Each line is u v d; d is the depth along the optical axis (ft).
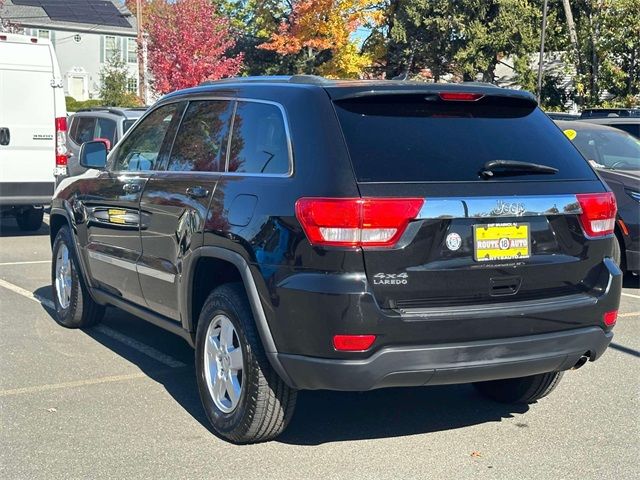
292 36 115.65
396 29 115.85
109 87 144.77
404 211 13.60
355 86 15.06
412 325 13.57
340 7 112.68
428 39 117.08
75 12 182.60
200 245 16.20
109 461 14.93
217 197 16.05
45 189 40.52
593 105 100.48
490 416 17.66
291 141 14.82
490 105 16.11
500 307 14.26
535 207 14.67
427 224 13.79
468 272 14.11
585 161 16.25
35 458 15.03
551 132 16.33
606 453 15.60
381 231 13.48
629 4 95.76
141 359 21.49
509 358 14.35
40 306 27.27
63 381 19.57
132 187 19.54
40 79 40.14
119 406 17.88
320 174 13.96
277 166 14.99
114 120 43.75
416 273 13.71
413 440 16.21
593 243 15.51
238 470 14.61
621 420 17.39
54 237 25.14
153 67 113.39
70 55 178.81
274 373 14.88
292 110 15.14
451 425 17.08
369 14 114.73
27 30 174.09
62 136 40.63
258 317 14.49
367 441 16.12
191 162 17.70
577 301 15.05
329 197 13.58
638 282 33.22
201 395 16.49
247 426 15.21
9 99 39.47
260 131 15.84
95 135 44.83
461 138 15.12
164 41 111.55
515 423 17.22
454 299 14.08
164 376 20.07
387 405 18.33
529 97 16.26
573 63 104.99
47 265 34.91
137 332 24.22
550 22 115.14
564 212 15.02
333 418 17.43
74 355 21.75
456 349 13.88
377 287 13.52
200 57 112.27
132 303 20.36
